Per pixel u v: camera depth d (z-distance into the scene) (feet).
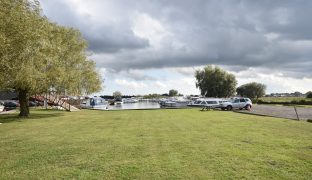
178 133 66.59
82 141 56.65
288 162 38.34
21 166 37.81
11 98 272.10
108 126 83.97
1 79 85.51
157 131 70.54
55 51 118.52
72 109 188.65
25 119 115.44
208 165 37.11
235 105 178.81
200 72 372.99
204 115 127.65
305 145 50.44
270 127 78.43
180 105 251.60
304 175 32.63
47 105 221.87
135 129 75.05
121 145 51.57
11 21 75.72
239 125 83.92
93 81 194.49
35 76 104.27
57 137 62.90
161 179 31.73
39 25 94.07
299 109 182.09
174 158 41.06
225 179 31.53
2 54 73.36
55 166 37.55
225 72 369.71
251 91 431.02
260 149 47.06
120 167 36.55
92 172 34.58
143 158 41.29
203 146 49.90
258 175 32.76
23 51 86.79
